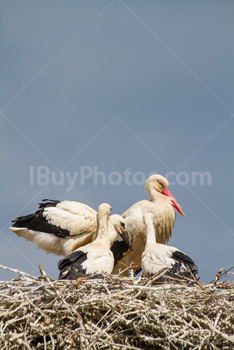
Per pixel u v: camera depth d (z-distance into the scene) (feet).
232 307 41.70
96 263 48.60
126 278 43.39
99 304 40.83
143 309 40.50
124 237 54.75
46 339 40.45
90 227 57.67
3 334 39.55
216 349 40.40
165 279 46.70
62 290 40.75
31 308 40.50
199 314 41.37
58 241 58.54
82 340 39.34
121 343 40.40
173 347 40.73
